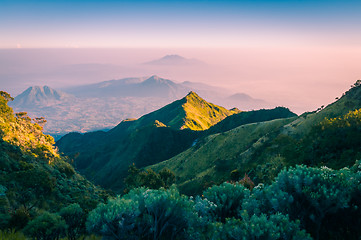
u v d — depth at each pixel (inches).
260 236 510.9
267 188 768.3
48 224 800.9
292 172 723.4
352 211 633.6
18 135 2792.8
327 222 650.8
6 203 1134.4
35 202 1290.6
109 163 7652.6
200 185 2906.0
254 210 678.5
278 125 3809.1
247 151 2982.3
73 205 962.1
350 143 1585.9
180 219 690.8
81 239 818.8
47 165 2287.2
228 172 2763.3
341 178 665.6
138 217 702.5
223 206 784.3
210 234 581.6
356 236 591.5
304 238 503.8
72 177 2503.7
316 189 653.3
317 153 1787.6
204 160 3946.9
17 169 1681.8
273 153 2447.1
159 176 2837.1
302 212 650.8
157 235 690.8
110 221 647.8
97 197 2076.8
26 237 774.5
